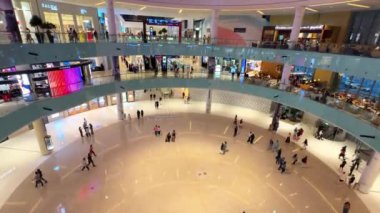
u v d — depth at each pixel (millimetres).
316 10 20469
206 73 25031
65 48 15805
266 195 14758
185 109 28422
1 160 17078
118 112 24359
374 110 15766
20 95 15125
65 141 19984
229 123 25156
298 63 18172
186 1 21453
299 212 13531
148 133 22141
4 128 12242
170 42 22125
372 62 13062
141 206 13477
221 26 28688
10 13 14531
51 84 17469
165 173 16469
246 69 28938
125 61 29984
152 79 23156
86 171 16234
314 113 17750
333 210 13789
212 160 18266
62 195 13961
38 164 16750
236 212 13367
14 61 12641
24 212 12656
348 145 21219
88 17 25766
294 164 18047
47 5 21438
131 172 16406
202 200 14148
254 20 27203
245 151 19750
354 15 19266
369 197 14961
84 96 18328
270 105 27609
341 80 20844
